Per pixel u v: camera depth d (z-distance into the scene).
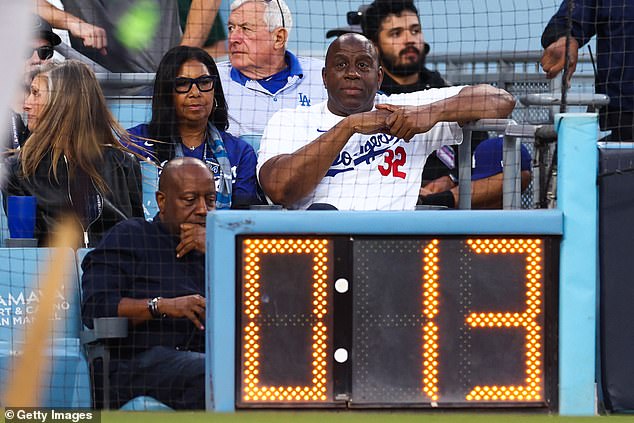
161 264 17.66
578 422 14.99
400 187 20.23
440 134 20.06
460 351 15.09
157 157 20.91
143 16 23.77
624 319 15.50
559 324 15.29
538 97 18.42
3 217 20.11
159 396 16.69
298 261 14.92
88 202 19.89
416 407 15.02
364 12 23.41
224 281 14.73
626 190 15.43
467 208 19.86
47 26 20.70
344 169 20.19
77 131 19.92
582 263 15.23
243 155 21.17
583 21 21.22
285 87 22.66
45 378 17.02
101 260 17.42
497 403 15.13
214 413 14.82
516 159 18.81
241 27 22.38
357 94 20.50
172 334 17.33
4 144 20.47
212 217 14.85
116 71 23.80
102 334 16.39
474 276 15.09
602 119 21.47
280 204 19.97
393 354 15.04
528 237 15.20
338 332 14.98
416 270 15.02
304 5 23.16
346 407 14.97
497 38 23.17
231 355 14.79
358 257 14.95
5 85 20.36
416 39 23.31
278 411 14.91
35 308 17.67
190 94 20.64
